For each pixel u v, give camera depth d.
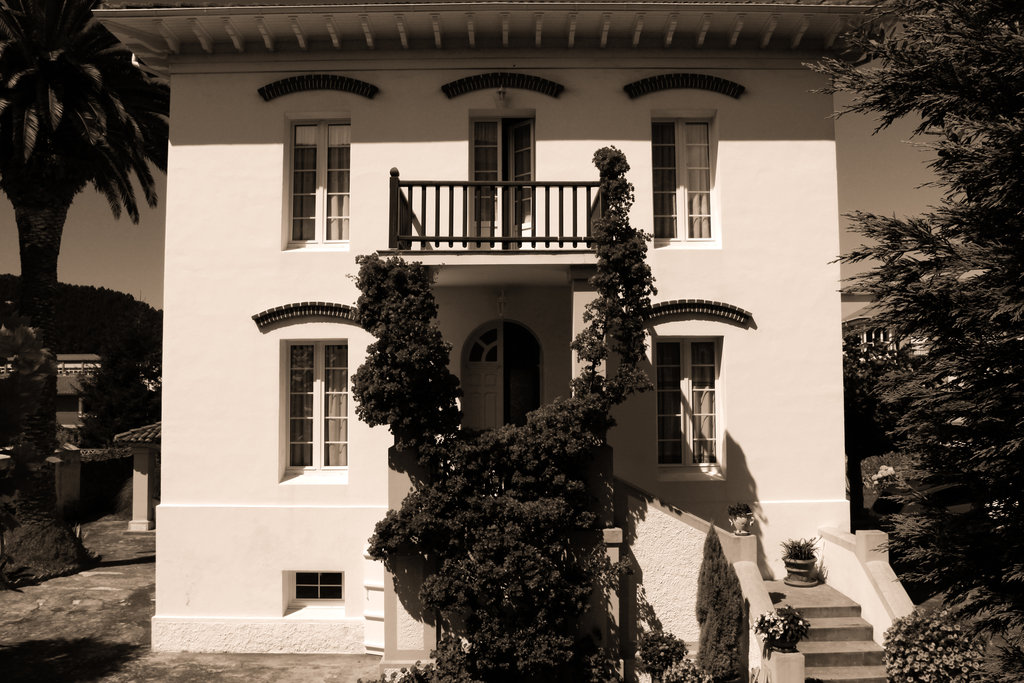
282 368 15.19
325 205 15.59
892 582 12.95
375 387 12.64
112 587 18.88
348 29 15.00
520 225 14.64
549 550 12.63
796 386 15.21
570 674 12.77
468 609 13.02
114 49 22.88
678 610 13.30
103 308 67.88
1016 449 10.84
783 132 15.44
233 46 15.38
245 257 15.21
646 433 15.05
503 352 15.96
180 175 15.31
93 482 30.69
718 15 14.66
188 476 14.92
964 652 11.66
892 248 11.70
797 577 14.62
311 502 14.84
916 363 17.33
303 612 14.80
